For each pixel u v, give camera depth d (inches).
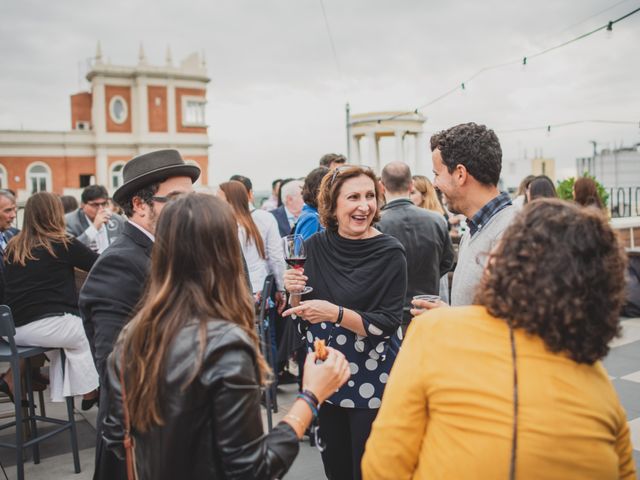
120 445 52.0
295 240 88.3
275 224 178.7
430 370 44.2
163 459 45.9
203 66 1847.9
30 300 128.5
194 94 1813.5
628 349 202.4
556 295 39.2
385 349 86.8
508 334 42.2
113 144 1742.1
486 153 74.4
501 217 72.7
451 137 76.6
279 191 328.8
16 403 120.2
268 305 170.9
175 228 50.4
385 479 46.6
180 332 47.4
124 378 49.8
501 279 42.3
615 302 40.5
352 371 86.6
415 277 125.0
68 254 133.0
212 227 50.6
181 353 46.2
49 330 127.4
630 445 44.4
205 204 51.5
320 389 54.4
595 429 39.8
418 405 45.5
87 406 165.9
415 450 46.0
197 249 49.9
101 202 227.0
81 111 1796.3
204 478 45.9
